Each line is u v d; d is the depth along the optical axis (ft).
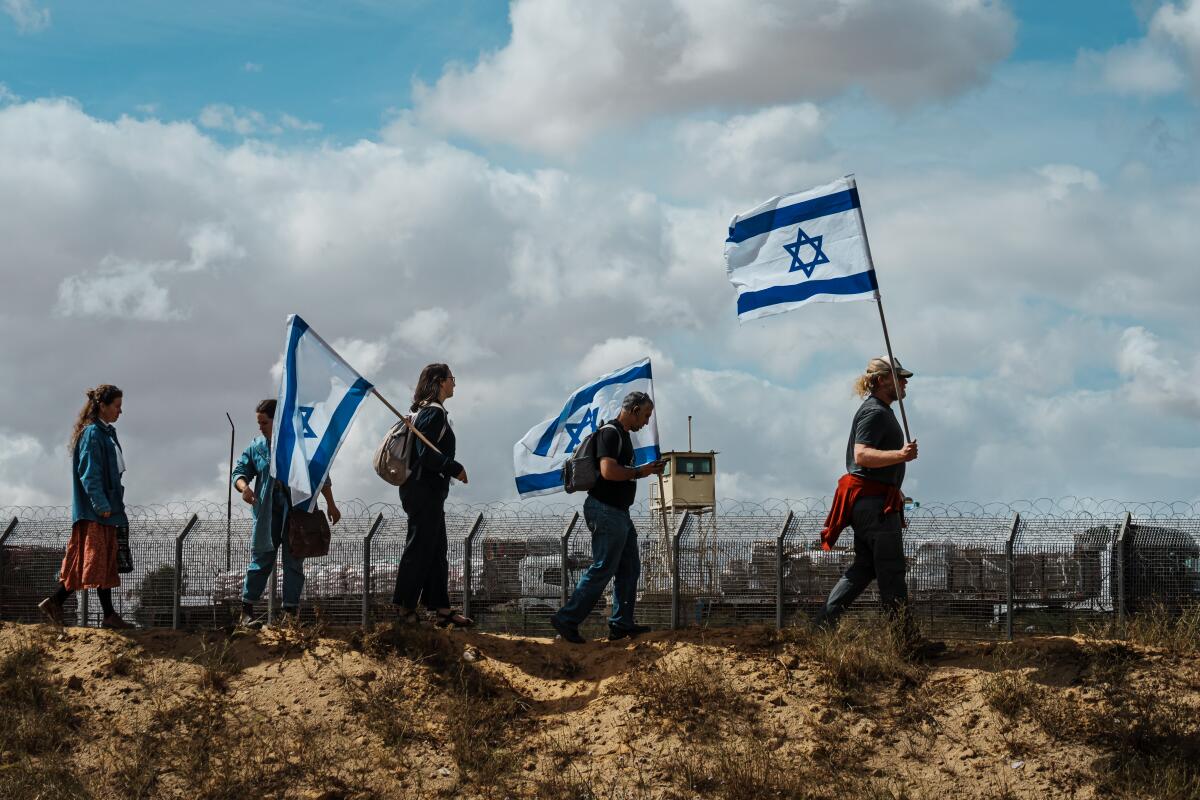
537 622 49.11
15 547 49.08
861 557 33.01
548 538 49.67
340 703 31.58
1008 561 47.73
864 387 32.12
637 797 27.35
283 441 35.17
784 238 33.42
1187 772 27.20
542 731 30.53
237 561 48.60
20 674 32.83
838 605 33.01
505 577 49.52
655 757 28.78
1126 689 29.63
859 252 32.53
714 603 48.14
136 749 30.04
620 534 35.12
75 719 31.27
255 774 28.78
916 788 27.37
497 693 32.22
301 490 34.83
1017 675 30.25
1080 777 27.30
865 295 32.30
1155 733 28.17
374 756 29.55
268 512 36.86
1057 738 28.40
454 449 35.86
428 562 35.27
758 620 47.98
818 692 30.53
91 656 34.14
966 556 48.14
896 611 31.78
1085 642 31.58
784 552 47.98
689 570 48.42
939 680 30.58
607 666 33.09
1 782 28.68
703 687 30.60
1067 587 47.34
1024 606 47.55
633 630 35.88
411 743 30.04
